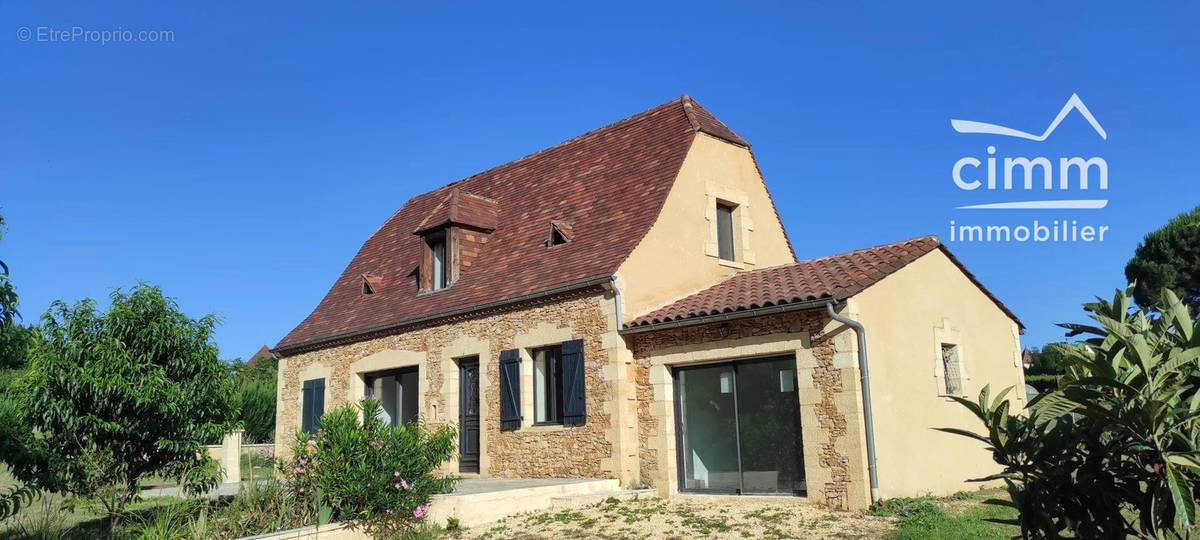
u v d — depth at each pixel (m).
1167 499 3.94
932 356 13.03
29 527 9.93
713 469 12.91
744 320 12.45
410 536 10.30
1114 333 4.04
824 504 11.31
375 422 10.75
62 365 9.72
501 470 14.92
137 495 10.74
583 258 14.66
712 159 15.90
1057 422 4.35
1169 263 29.02
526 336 14.88
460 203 17.75
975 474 13.44
